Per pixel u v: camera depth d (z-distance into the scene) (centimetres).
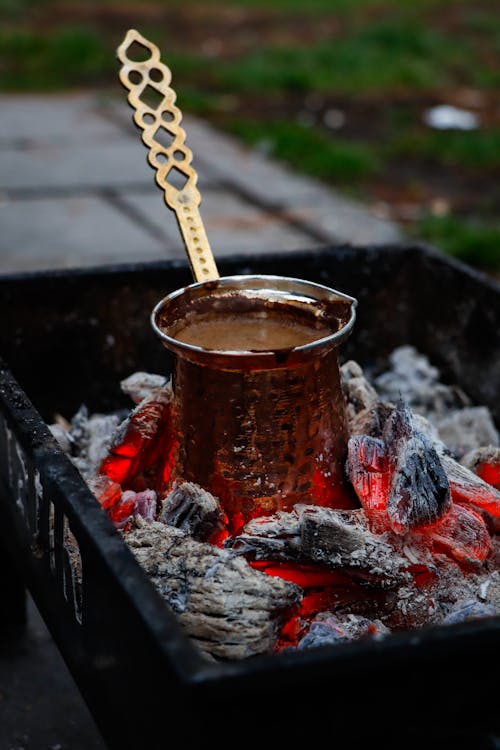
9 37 925
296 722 111
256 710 109
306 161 613
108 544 127
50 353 232
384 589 153
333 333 168
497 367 231
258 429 159
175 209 178
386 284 252
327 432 165
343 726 114
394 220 522
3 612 232
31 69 843
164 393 185
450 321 244
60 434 206
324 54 927
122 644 125
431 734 118
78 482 142
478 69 909
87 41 912
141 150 611
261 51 946
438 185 596
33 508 159
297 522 154
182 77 838
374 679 112
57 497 142
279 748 112
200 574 140
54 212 495
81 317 232
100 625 134
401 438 166
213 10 1154
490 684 118
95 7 1138
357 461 167
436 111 768
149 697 119
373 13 1159
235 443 160
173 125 183
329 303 169
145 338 239
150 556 144
